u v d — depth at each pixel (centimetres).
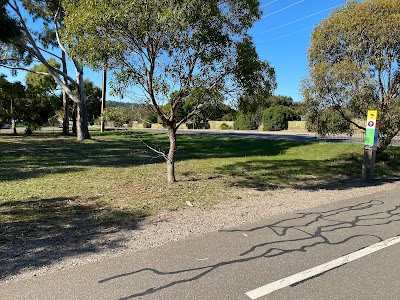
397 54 964
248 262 378
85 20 645
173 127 875
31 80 3262
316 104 1029
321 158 1427
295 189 810
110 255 396
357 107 1005
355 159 1333
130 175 1012
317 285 327
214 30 695
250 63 744
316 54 1042
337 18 1000
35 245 432
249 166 1227
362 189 799
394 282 333
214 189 806
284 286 325
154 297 305
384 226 506
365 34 948
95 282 331
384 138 1137
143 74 742
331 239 450
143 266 366
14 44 2166
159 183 881
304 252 405
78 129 2553
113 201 684
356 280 337
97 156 1537
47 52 2502
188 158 1496
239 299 302
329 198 700
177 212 597
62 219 555
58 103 3525
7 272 351
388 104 1005
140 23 635
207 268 362
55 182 895
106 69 723
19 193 759
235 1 730
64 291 314
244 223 521
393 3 918
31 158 1438
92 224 527
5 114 3155
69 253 403
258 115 4462
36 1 2291
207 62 726
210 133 3534
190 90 728
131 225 519
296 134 3172
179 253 402
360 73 930
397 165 1168
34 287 321
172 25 627
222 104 781
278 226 505
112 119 804
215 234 469
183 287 322
